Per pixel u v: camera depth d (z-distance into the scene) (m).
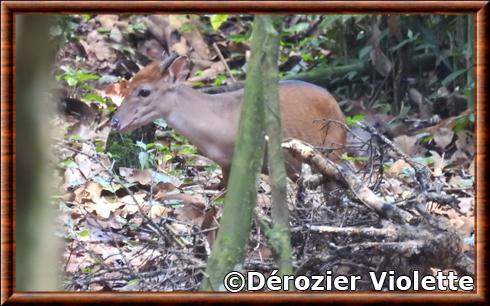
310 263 5.73
